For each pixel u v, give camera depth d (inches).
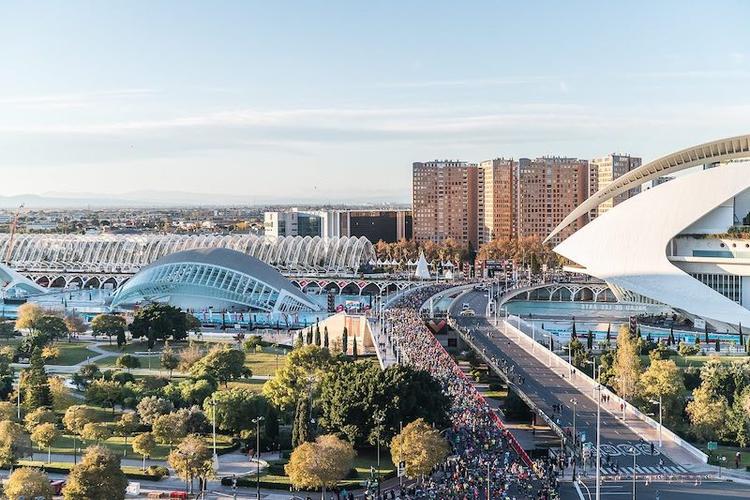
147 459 6530.5
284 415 7416.3
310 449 5546.3
